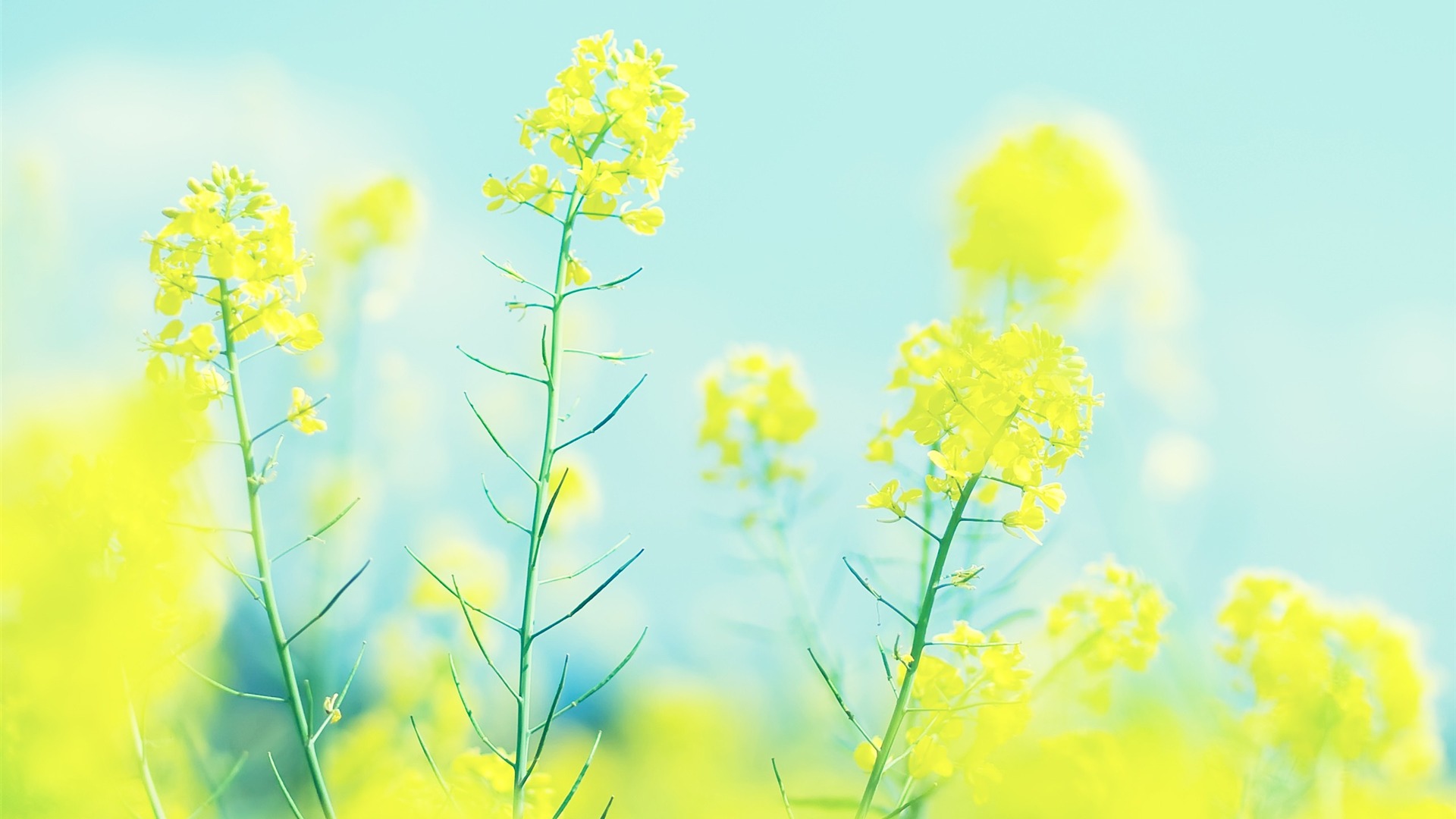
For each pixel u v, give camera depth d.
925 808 1.38
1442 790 1.51
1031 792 1.43
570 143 1.36
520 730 1.31
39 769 1.29
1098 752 1.43
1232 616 1.52
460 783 1.38
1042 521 1.32
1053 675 1.46
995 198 1.53
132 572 1.30
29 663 1.29
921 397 1.40
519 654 1.32
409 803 1.45
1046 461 1.33
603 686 1.32
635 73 1.36
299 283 1.34
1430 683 1.52
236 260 1.32
